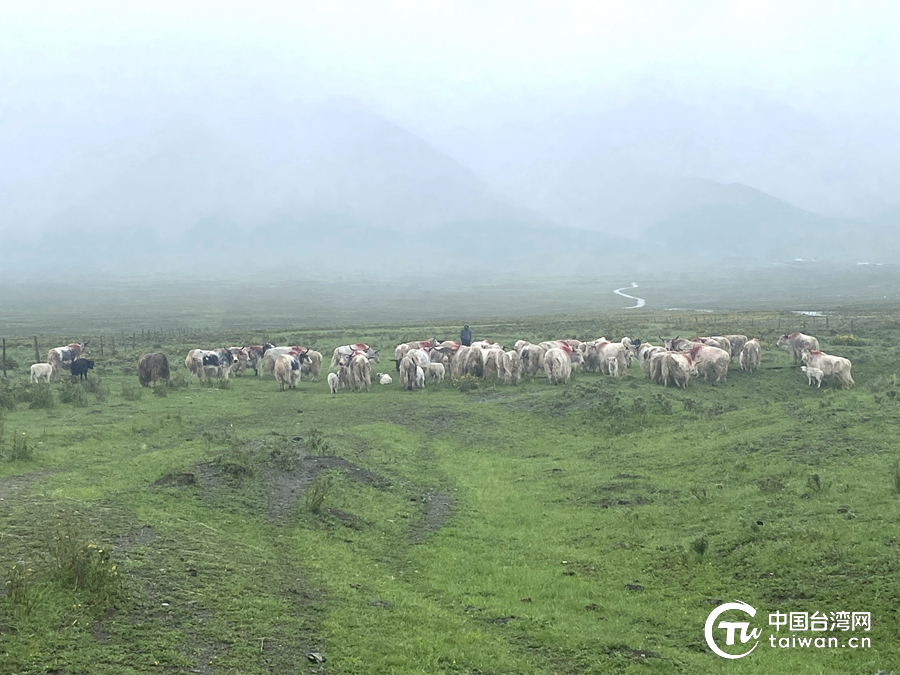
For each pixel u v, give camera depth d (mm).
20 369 42156
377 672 9562
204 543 13625
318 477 19297
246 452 20562
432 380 39188
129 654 9109
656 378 34812
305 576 12953
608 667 10234
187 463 19125
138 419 26906
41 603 9727
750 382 35188
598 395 31141
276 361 37125
